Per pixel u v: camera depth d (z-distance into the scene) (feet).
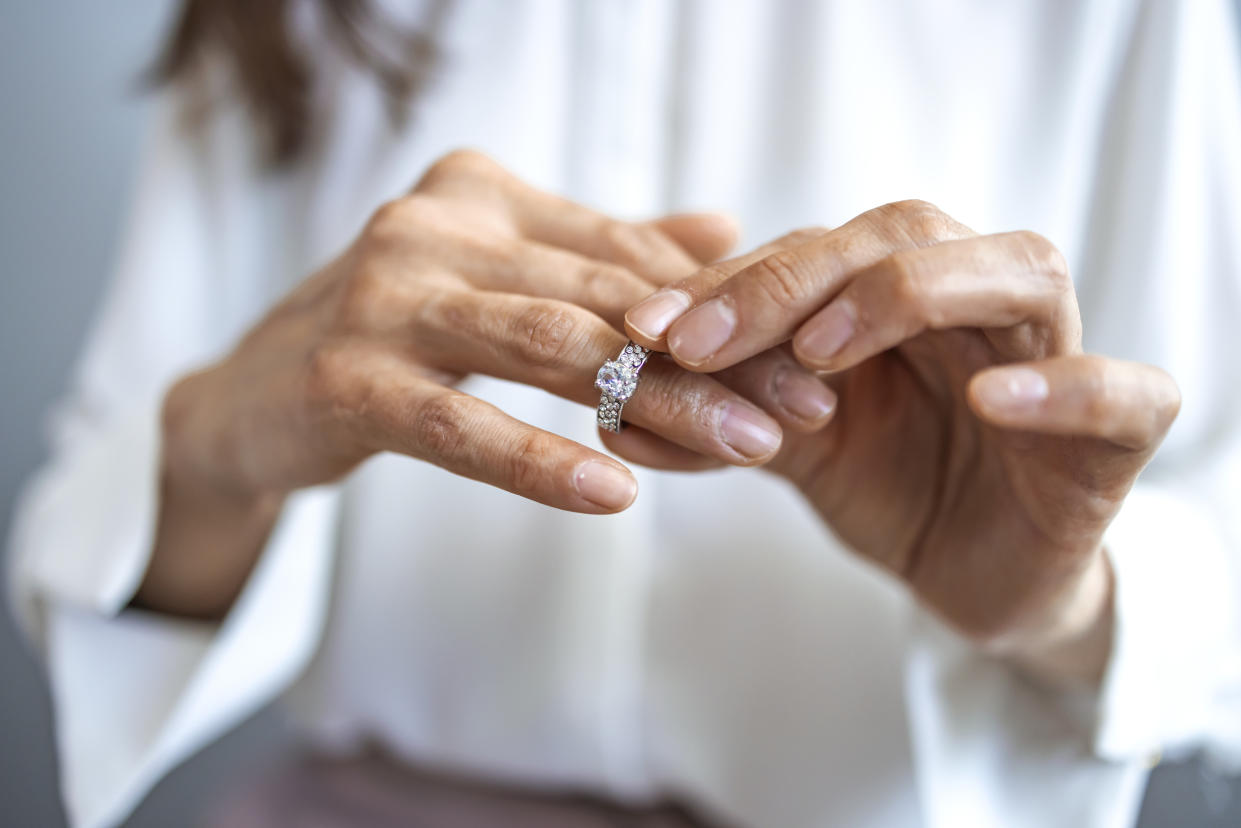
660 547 1.41
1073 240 1.35
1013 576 1.05
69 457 1.52
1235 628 1.19
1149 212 1.28
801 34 1.35
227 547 1.38
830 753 1.38
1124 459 0.90
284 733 2.57
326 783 1.56
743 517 1.39
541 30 1.40
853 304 0.89
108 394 1.53
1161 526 1.19
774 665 1.39
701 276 0.97
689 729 1.42
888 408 1.07
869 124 1.35
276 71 1.45
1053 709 1.26
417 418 1.00
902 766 1.36
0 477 2.48
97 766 1.38
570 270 1.05
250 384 1.17
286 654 1.45
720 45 1.36
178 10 1.51
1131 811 1.27
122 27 2.31
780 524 1.38
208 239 1.58
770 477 1.37
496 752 1.47
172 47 1.52
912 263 0.89
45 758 2.56
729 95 1.37
